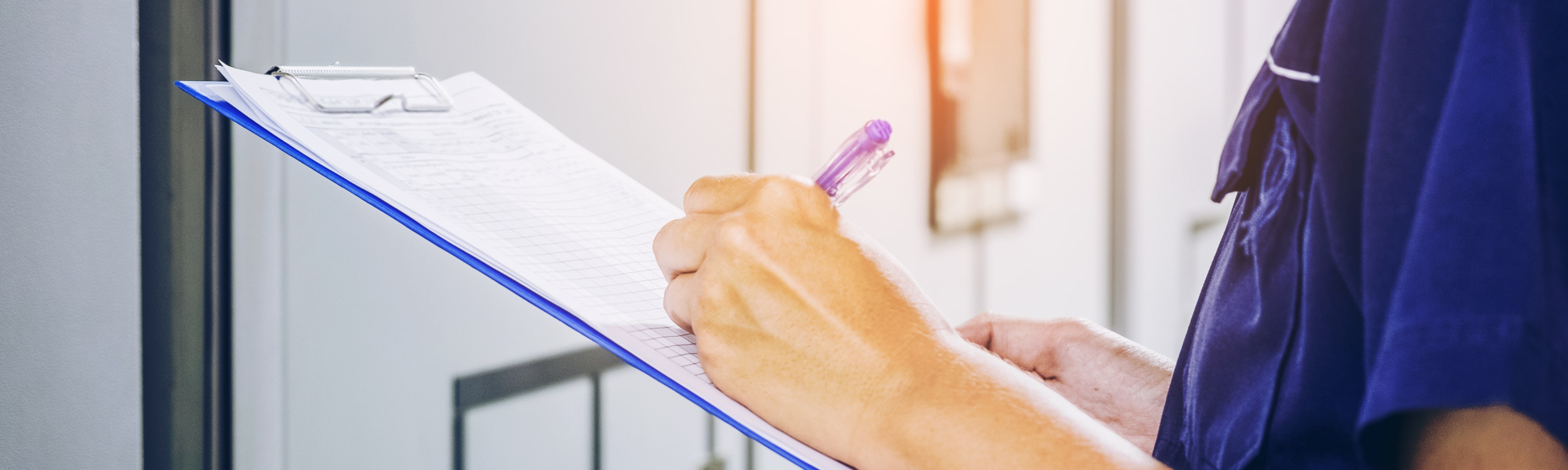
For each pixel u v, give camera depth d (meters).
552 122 0.95
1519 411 0.22
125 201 0.72
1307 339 0.28
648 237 0.43
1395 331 0.24
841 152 0.35
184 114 0.73
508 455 1.03
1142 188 1.90
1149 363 0.46
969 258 1.57
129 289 0.73
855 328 0.31
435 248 0.94
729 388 0.33
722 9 1.12
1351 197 0.27
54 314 0.69
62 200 0.68
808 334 0.32
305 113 0.42
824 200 0.35
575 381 1.09
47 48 0.66
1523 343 0.22
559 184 0.46
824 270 0.33
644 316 0.36
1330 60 0.27
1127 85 1.82
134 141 0.71
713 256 0.33
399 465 0.93
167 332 0.74
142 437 0.75
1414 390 0.23
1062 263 1.76
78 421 0.71
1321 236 0.28
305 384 0.84
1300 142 0.30
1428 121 0.24
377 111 0.45
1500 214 0.23
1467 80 0.24
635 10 1.02
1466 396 0.22
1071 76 1.71
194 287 0.75
